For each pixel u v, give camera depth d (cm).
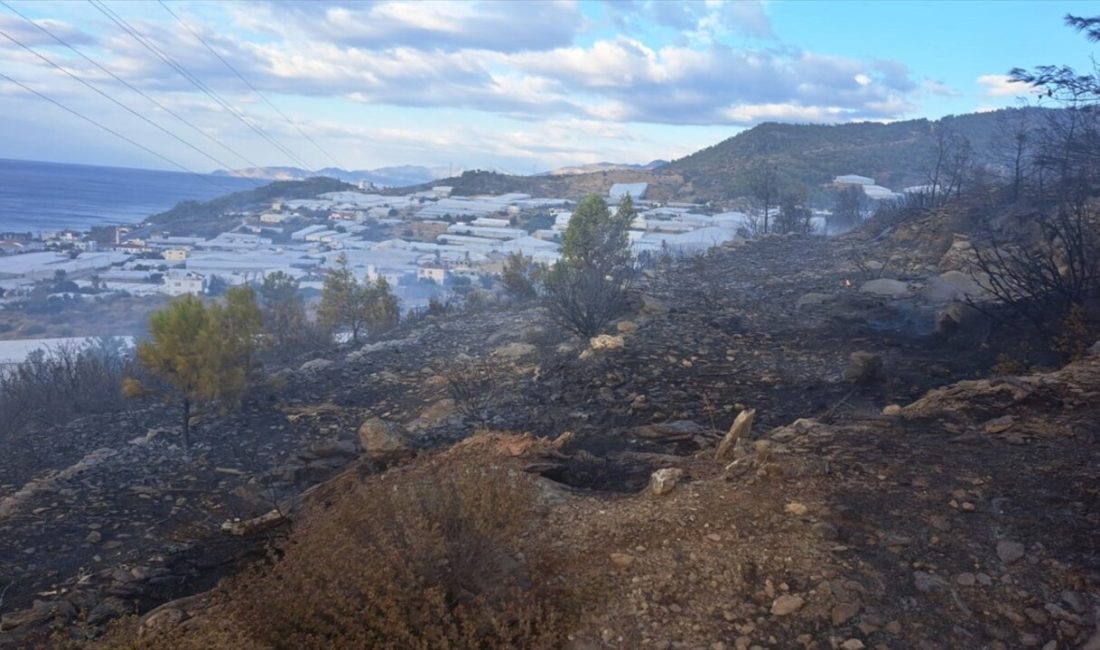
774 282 1966
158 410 1266
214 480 909
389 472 593
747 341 1310
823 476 549
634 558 459
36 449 1088
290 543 431
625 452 743
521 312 1880
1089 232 1467
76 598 591
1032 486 526
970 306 1272
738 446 617
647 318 1461
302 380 1351
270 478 855
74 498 847
